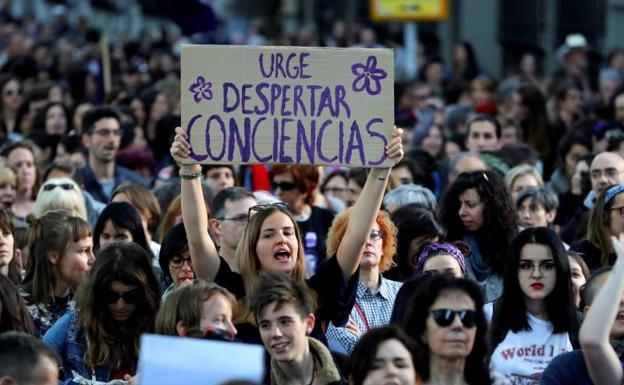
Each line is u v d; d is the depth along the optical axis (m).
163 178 30.27
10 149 28.17
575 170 28.47
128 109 35.62
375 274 21.44
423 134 36.16
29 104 38.06
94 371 19.09
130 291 18.98
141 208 24.64
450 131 38.19
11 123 39.53
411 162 28.44
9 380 15.66
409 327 16.97
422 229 22.55
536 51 66.69
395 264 22.23
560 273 19.28
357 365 16.03
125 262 19.03
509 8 67.88
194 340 15.22
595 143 31.52
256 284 17.31
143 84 44.66
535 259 19.25
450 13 71.56
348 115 19.16
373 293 21.38
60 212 21.30
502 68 67.81
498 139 31.31
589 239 23.33
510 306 19.38
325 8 86.69
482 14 68.12
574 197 28.36
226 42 74.62
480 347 17.02
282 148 19.16
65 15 93.94
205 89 19.09
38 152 30.83
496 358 19.27
